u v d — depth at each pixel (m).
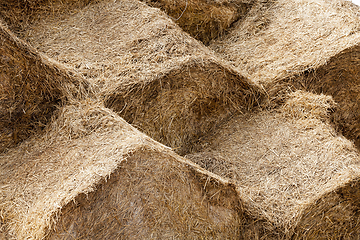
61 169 3.12
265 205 3.37
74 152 3.24
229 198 3.27
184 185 3.10
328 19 5.37
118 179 2.85
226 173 3.79
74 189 2.76
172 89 4.02
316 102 4.30
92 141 3.30
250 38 5.55
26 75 3.59
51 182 3.03
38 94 3.69
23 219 2.85
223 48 5.46
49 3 4.97
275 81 4.59
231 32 5.78
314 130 4.10
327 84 4.79
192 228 3.06
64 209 2.65
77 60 4.24
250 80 4.36
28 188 3.07
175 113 4.16
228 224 3.22
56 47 4.45
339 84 4.82
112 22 4.84
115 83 3.90
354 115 4.90
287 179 3.62
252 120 4.37
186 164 3.13
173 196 3.04
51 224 2.60
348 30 5.07
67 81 3.77
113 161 2.89
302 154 3.87
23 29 4.73
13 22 4.76
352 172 3.50
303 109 4.30
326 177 3.57
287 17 5.66
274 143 4.04
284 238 3.22
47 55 4.27
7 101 3.56
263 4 5.98
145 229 2.90
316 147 3.92
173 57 4.20
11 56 3.50
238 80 4.28
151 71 3.97
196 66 4.03
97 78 3.98
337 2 5.73
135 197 2.90
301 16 5.58
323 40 5.05
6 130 3.58
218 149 4.11
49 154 3.34
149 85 3.88
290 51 5.05
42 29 4.76
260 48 5.28
